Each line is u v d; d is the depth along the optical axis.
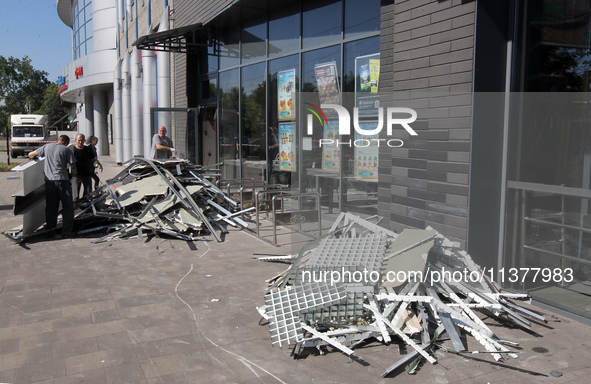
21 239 7.54
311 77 8.68
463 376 3.41
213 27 11.48
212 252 6.91
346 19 7.75
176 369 3.56
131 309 4.74
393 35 6.20
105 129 37.88
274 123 9.92
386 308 3.96
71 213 7.98
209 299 5.01
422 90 5.35
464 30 4.84
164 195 8.38
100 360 3.70
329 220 8.23
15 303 4.91
